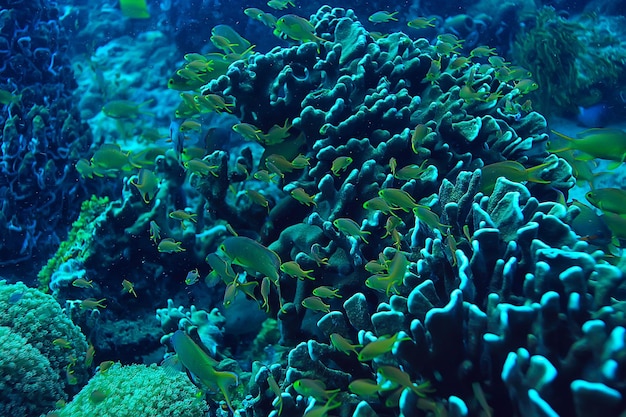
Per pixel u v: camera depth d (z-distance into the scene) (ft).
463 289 8.28
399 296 9.20
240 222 16.19
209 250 19.40
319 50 16.92
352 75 15.30
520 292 8.75
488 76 17.08
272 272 10.83
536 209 10.00
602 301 7.48
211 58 17.83
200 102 15.97
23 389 12.46
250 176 16.65
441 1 38.78
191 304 19.01
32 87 28.30
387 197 11.01
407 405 7.48
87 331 16.80
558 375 6.73
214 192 15.57
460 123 14.49
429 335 7.97
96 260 18.24
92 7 52.60
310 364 10.00
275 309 14.20
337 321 10.58
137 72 43.93
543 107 34.45
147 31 48.14
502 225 9.61
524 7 38.24
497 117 16.25
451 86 16.72
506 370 6.52
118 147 19.88
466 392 7.70
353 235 11.72
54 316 14.92
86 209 23.89
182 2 41.91
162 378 12.84
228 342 16.94
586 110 33.78
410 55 16.66
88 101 41.11
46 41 30.30
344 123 13.75
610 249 10.77
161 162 20.25
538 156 15.14
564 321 7.07
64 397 13.85
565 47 35.19
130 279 18.60
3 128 25.67
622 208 10.77
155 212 18.47
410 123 15.08
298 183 14.57
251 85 15.14
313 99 14.69
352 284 12.30
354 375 10.16
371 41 16.66
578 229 11.07
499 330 7.44
